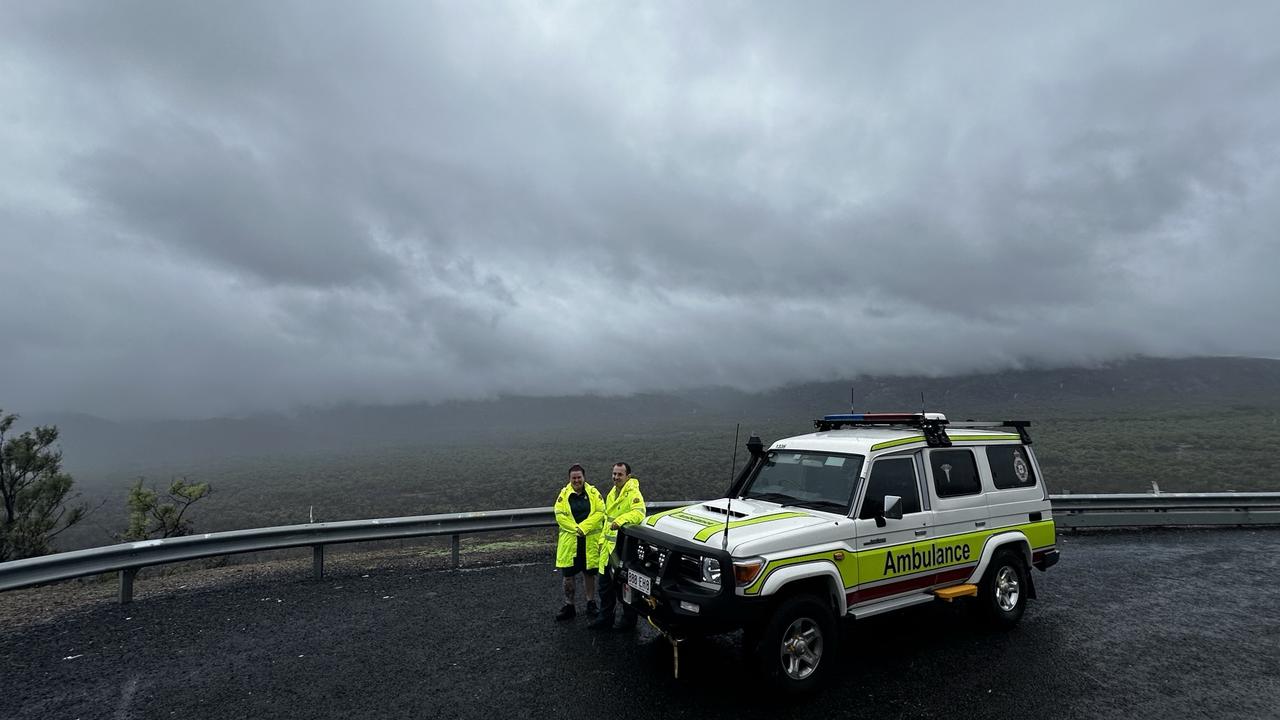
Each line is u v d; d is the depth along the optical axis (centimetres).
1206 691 484
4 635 629
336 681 509
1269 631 622
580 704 464
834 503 559
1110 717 441
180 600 754
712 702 468
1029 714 446
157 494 1283
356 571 905
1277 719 439
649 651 573
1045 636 609
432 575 872
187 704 470
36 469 1215
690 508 605
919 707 459
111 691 495
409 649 580
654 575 527
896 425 659
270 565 1000
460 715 446
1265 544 1066
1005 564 641
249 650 582
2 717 452
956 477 624
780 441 676
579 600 744
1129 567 896
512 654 566
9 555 1117
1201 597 743
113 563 714
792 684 471
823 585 522
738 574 465
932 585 577
